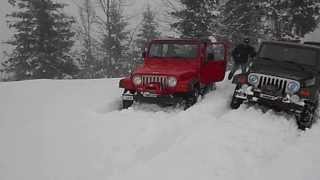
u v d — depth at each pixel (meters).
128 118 9.12
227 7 25.53
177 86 9.66
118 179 6.14
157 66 10.66
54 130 8.35
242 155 7.05
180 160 6.74
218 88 12.57
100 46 33.81
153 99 9.91
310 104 8.89
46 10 27.88
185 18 25.44
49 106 10.29
